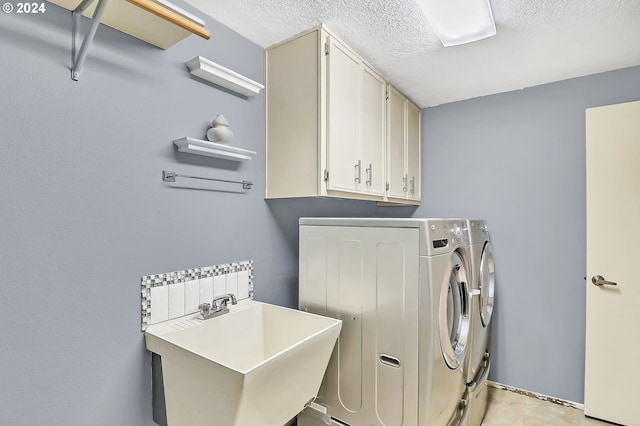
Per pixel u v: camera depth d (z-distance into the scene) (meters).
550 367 2.34
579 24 1.59
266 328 1.62
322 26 1.61
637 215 1.98
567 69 2.11
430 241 1.33
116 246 1.21
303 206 2.16
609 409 2.05
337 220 1.60
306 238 1.72
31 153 1.01
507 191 2.50
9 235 0.97
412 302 1.35
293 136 1.72
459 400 1.60
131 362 1.25
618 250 2.03
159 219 1.34
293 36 1.72
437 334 1.34
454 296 1.66
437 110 2.79
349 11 1.50
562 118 2.29
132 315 1.25
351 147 1.81
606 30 1.64
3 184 0.95
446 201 2.76
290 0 1.42
